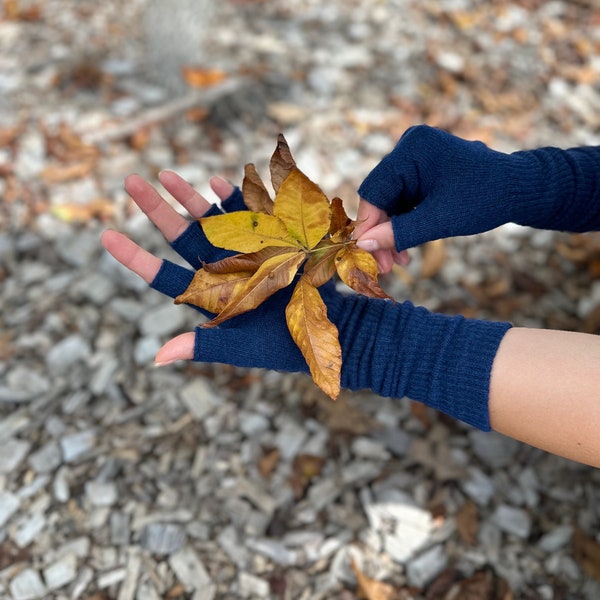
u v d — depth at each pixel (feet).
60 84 4.04
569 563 2.55
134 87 4.07
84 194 3.54
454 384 1.53
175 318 3.14
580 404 1.40
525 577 2.52
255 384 2.97
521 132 4.06
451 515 2.66
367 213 1.83
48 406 2.86
